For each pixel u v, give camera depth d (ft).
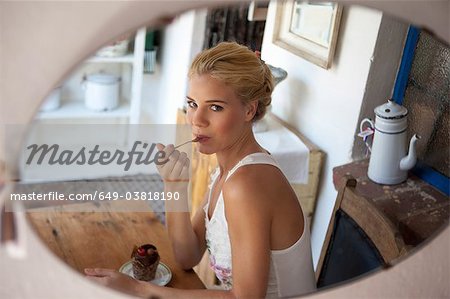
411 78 4.34
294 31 4.53
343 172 4.34
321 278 3.30
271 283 3.21
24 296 1.74
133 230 3.52
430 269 2.08
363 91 4.40
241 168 3.21
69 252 2.99
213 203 3.48
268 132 4.84
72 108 4.70
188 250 3.57
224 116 3.23
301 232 3.29
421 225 3.04
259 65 3.22
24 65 1.61
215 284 3.73
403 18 1.95
